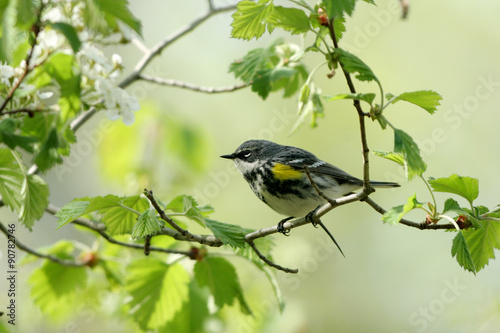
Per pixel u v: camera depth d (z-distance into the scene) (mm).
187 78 19125
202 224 7270
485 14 19406
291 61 9070
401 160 6590
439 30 19547
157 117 14070
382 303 19031
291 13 6328
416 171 5715
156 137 13672
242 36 7055
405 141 5777
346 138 19234
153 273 9297
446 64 19375
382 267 19500
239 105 19203
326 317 18703
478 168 19094
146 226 6457
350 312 18875
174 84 9703
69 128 6410
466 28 19469
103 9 4504
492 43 19391
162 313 9352
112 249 10133
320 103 8594
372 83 19219
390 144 19266
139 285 9281
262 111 19234
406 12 6953
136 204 7312
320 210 7352
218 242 7469
